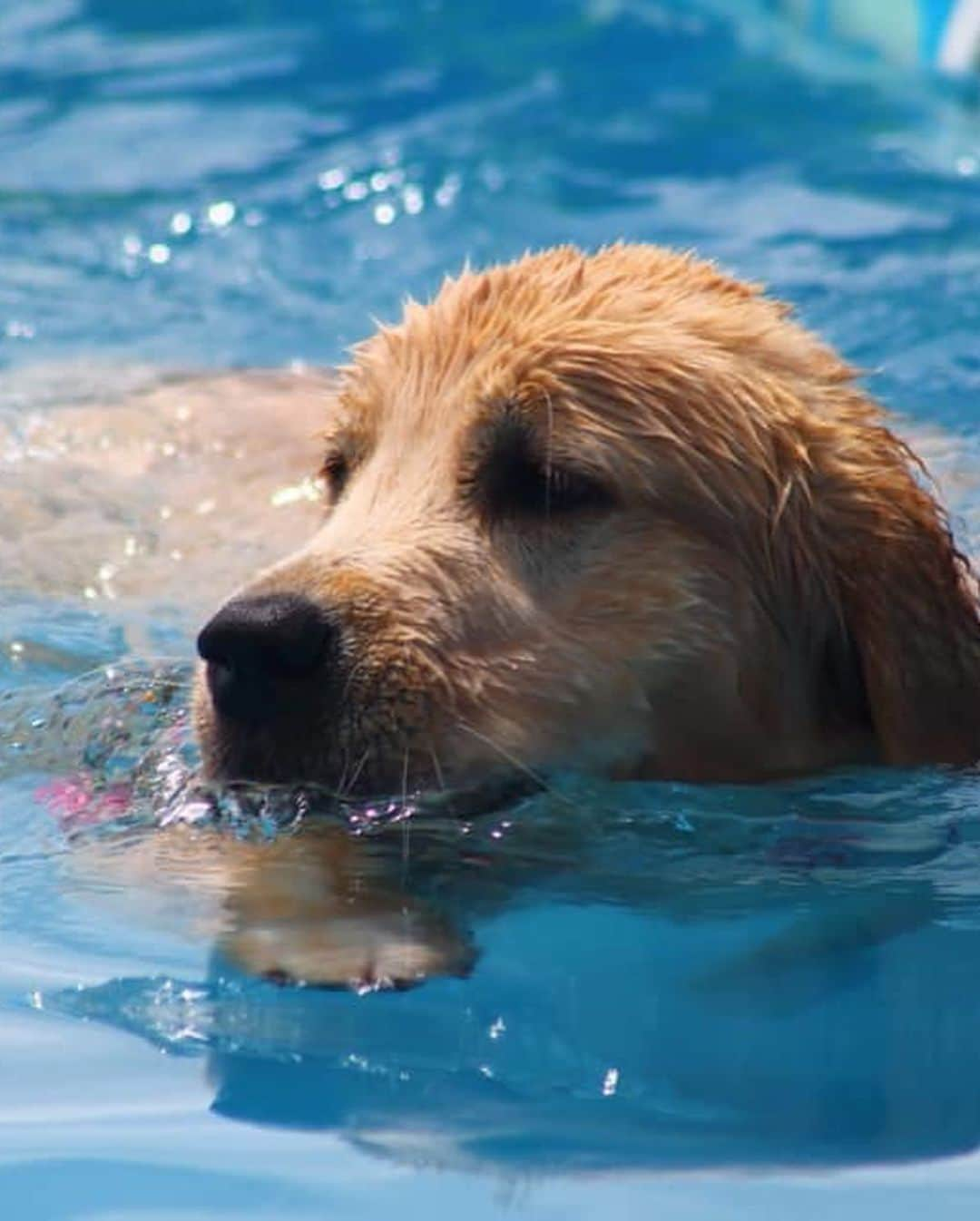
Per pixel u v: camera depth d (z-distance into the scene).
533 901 5.58
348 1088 4.59
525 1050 4.79
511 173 12.84
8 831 6.21
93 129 13.80
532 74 14.37
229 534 8.40
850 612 6.43
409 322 6.82
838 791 6.29
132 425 9.59
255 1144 4.36
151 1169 4.27
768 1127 4.42
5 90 14.45
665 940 5.33
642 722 6.20
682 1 15.54
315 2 15.52
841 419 6.62
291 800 5.88
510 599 6.12
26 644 7.56
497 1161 4.28
